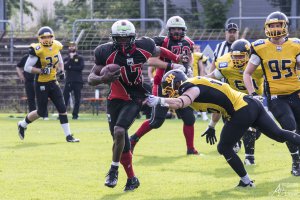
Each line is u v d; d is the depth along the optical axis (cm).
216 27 5628
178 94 1775
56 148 2719
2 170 2127
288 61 2014
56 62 3027
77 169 2148
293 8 5509
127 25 1739
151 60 2077
